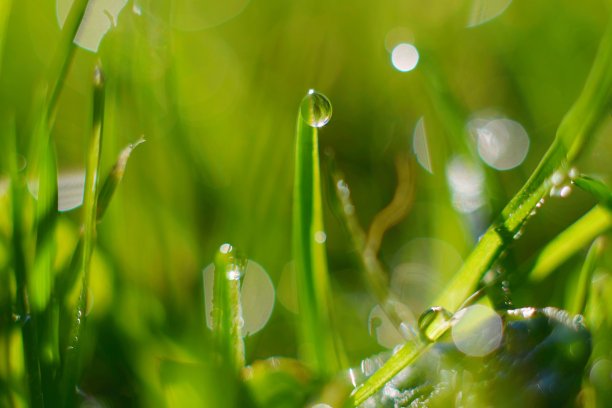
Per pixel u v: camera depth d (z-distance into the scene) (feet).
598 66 0.63
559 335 0.61
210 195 0.72
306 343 0.64
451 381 0.62
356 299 0.70
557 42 0.84
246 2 0.95
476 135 0.76
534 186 0.63
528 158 0.77
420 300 0.71
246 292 0.69
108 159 0.69
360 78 0.85
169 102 0.73
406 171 0.74
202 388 0.62
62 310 0.63
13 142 0.65
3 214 0.64
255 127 0.77
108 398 0.65
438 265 0.69
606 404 0.61
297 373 0.63
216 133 0.77
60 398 0.62
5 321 0.62
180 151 0.72
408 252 0.73
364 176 0.79
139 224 0.69
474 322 0.62
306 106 0.63
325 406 0.62
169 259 0.69
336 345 0.64
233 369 0.62
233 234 0.70
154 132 0.72
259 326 0.69
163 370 0.62
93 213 0.63
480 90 0.83
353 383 0.62
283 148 0.73
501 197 0.70
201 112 0.78
